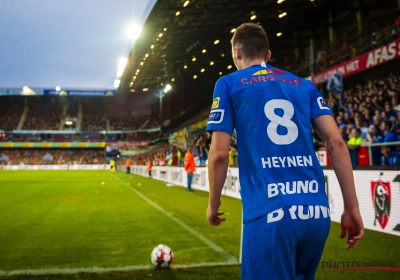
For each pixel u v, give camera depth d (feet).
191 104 164.25
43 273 12.00
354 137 30.63
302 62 85.10
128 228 20.43
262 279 4.37
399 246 15.62
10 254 14.58
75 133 204.44
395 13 58.39
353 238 5.03
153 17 69.51
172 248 15.47
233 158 44.60
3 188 52.01
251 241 4.59
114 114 222.69
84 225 21.49
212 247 15.58
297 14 83.15
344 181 4.86
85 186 56.39
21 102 219.61
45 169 183.83
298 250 4.85
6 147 193.26
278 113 4.93
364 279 11.37
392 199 18.04
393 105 40.88
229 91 5.14
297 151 4.83
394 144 25.90
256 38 5.70
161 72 124.67
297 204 4.53
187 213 26.40
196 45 94.48
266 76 5.23
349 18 74.90
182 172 58.08
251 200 4.73
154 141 183.93
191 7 64.90
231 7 70.28
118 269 12.43
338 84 54.54
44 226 21.22
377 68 57.67
